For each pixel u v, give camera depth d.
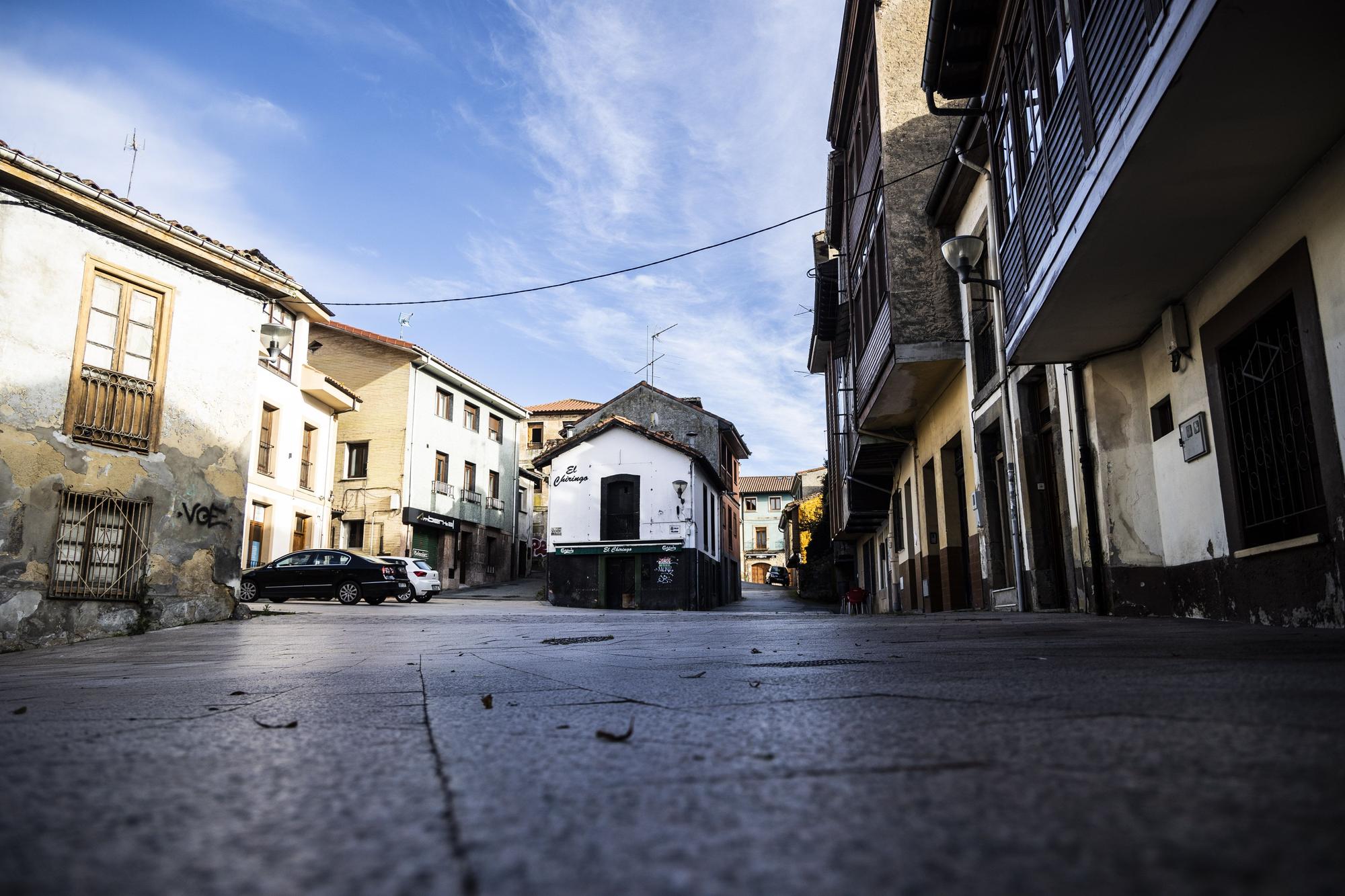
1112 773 1.40
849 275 18.56
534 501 54.16
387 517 34.97
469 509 40.41
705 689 3.04
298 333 28.81
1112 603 8.35
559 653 5.63
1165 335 7.47
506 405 44.31
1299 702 2.11
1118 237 6.17
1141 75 4.93
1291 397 5.78
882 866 0.96
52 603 10.67
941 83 10.09
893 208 13.36
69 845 1.10
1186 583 7.43
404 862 1.01
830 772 1.49
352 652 6.60
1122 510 8.30
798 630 8.36
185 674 4.93
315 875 0.96
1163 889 0.85
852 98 16.98
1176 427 7.55
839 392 24.75
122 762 1.75
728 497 46.06
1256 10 4.00
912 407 15.87
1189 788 1.27
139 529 11.84
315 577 23.36
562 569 34.03
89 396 11.34
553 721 2.30
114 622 11.32
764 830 1.12
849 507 22.66
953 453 14.93
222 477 13.12
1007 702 2.33
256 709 2.77
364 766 1.66
